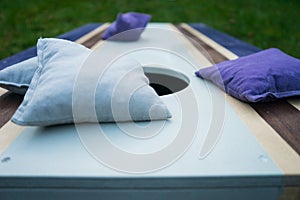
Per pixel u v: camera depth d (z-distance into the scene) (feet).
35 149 2.27
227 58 4.58
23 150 2.25
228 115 2.79
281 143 2.35
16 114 2.38
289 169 2.04
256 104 3.03
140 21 5.82
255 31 11.25
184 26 7.48
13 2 13.89
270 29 11.44
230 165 2.09
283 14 13.17
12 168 2.05
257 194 2.04
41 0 14.47
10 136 2.44
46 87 2.43
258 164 2.09
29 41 9.95
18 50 9.27
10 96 3.26
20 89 3.14
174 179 1.99
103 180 2.00
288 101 3.10
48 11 13.32
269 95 2.98
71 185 2.01
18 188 2.02
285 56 3.66
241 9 13.93
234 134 2.47
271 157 2.17
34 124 2.37
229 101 3.10
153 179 1.99
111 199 2.05
